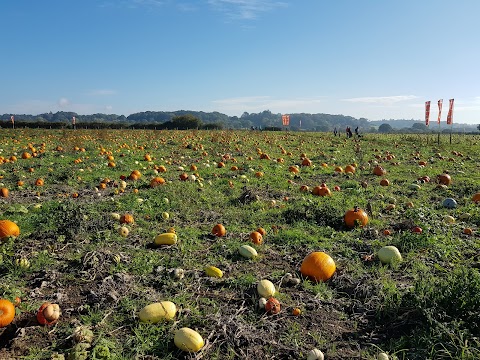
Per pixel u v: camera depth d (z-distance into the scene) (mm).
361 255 7199
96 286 5723
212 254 7098
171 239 7418
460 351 4133
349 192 12641
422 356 4234
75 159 18625
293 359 4309
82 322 4816
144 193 11578
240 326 4672
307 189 12781
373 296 5469
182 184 12695
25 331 4633
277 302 5195
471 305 4742
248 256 6961
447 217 9445
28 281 5902
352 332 4812
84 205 9531
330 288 5973
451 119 33250
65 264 6371
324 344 4555
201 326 4777
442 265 6785
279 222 9250
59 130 46781
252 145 29359
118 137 35156
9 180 13352
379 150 27922
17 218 8820
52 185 12891
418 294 5129
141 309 4906
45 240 7340
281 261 6945
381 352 4281
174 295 5516
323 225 9000
